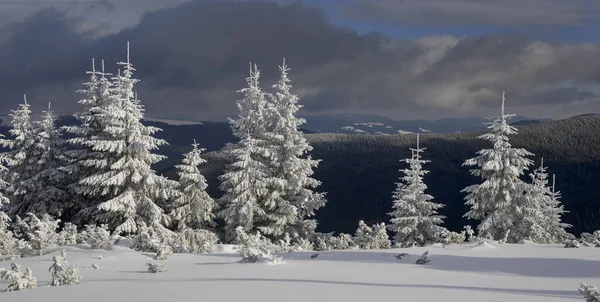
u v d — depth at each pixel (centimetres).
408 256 1423
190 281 944
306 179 3394
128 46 3102
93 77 3225
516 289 827
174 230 3244
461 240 2148
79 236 2375
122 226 2856
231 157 3478
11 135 3366
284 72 3497
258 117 3462
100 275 1195
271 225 3281
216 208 3338
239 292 771
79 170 3219
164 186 3111
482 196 3183
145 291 816
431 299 694
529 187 3122
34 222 2673
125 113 3006
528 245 1772
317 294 745
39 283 1103
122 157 2998
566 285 884
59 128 3444
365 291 777
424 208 3525
